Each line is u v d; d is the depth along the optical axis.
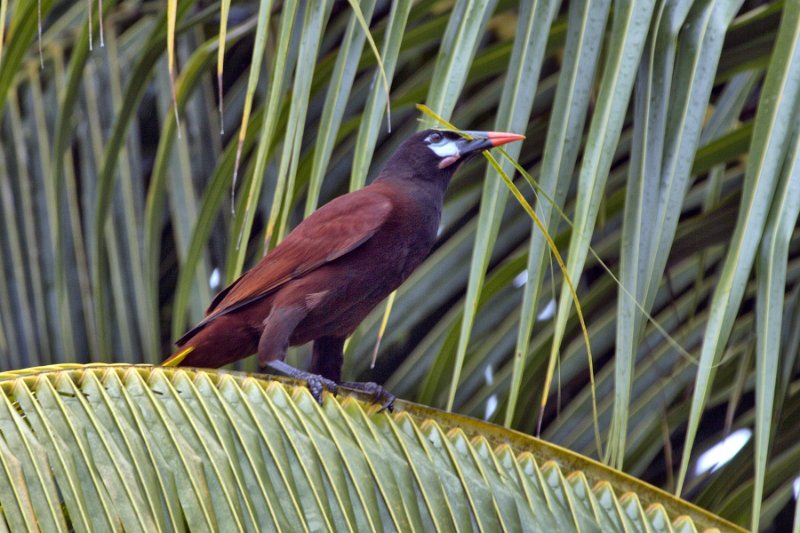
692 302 9.62
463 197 10.45
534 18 6.37
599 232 9.59
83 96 11.37
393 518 5.62
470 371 9.82
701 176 10.15
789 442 8.97
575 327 9.70
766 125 5.95
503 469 6.09
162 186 9.72
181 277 9.30
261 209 10.75
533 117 9.98
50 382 5.62
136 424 5.55
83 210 11.36
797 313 7.98
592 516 6.01
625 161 9.83
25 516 5.01
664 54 6.23
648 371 9.73
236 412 5.85
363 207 8.77
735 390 8.50
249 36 11.34
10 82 8.59
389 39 6.33
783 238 5.71
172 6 5.60
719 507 9.04
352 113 10.68
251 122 9.32
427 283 10.26
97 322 9.83
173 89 5.60
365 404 6.50
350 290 8.65
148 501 5.26
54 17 11.81
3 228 11.14
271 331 8.23
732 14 6.29
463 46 6.38
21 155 11.32
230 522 5.31
